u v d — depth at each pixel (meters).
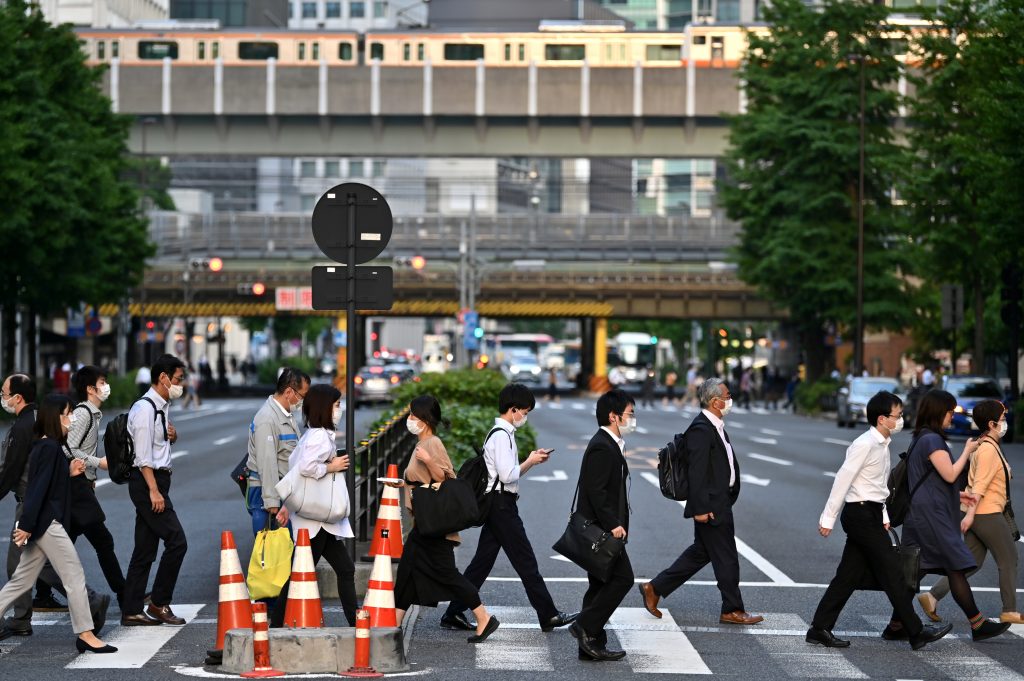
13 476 27.67
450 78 163.50
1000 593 32.12
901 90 160.88
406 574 27.33
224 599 25.09
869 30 146.88
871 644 27.48
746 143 149.50
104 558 29.84
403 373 178.75
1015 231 95.25
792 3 149.12
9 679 23.69
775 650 26.72
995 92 92.31
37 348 181.75
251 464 28.27
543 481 65.12
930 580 36.31
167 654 25.88
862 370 142.62
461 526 26.77
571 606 31.52
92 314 157.25
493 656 25.92
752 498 56.78
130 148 168.50
